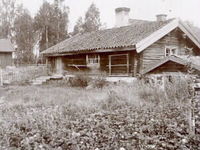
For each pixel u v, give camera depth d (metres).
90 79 19.66
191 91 6.54
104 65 20.42
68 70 23.70
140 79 17.05
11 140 5.97
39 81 22.73
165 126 6.71
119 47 18.09
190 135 5.78
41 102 11.66
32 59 48.91
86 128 6.79
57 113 8.73
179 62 14.70
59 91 16.23
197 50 20.62
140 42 17.20
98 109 9.42
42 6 48.84
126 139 5.83
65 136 6.11
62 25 48.97
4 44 43.16
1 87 20.22
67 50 22.28
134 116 8.09
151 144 5.43
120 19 25.95
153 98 11.17
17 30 49.97
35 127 6.89
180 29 19.64
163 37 19.08
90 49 20.09
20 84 22.98
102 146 5.46
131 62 18.53
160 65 15.99
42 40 48.97
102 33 23.69
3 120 7.58
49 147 5.42
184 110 8.39
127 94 11.31
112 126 6.94
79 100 11.29
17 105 10.98
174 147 5.21
